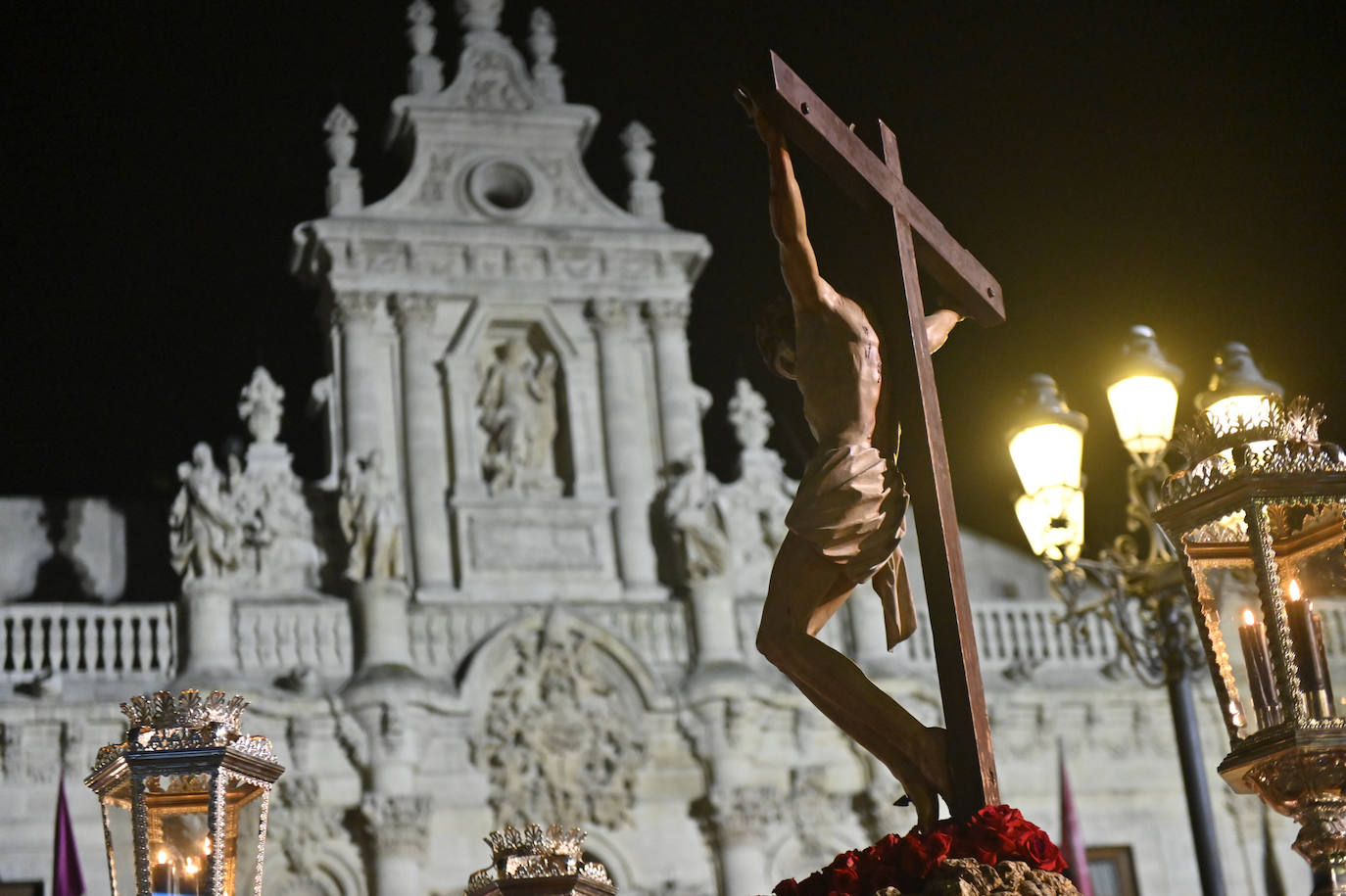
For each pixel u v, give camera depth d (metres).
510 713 33.06
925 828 6.09
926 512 6.37
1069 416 17.05
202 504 32.59
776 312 6.85
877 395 6.52
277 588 33.25
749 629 35.44
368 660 32.72
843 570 6.32
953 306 7.43
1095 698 36.44
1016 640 36.94
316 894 31.45
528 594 34.38
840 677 6.23
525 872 7.23
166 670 31.98
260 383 34.50
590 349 36.59
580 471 35.66
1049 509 16.91
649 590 34.97
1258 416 7.20
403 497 34.66
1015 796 35.56
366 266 35.69
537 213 36.91
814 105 6.53
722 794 33.50
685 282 37.31
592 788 33.03
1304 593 6.95
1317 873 6.67
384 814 31.56
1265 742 6.81
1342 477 6.98
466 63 37.50
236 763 6.07
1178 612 17.88
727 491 36.41
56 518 33.78
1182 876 35.94
